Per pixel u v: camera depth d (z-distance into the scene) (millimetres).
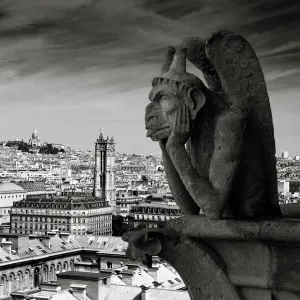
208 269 11742
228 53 11836
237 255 11656
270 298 11562
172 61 12273
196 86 11656
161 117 12000
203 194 11391
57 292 93875
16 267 172750
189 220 11742
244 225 11219
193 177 11500
